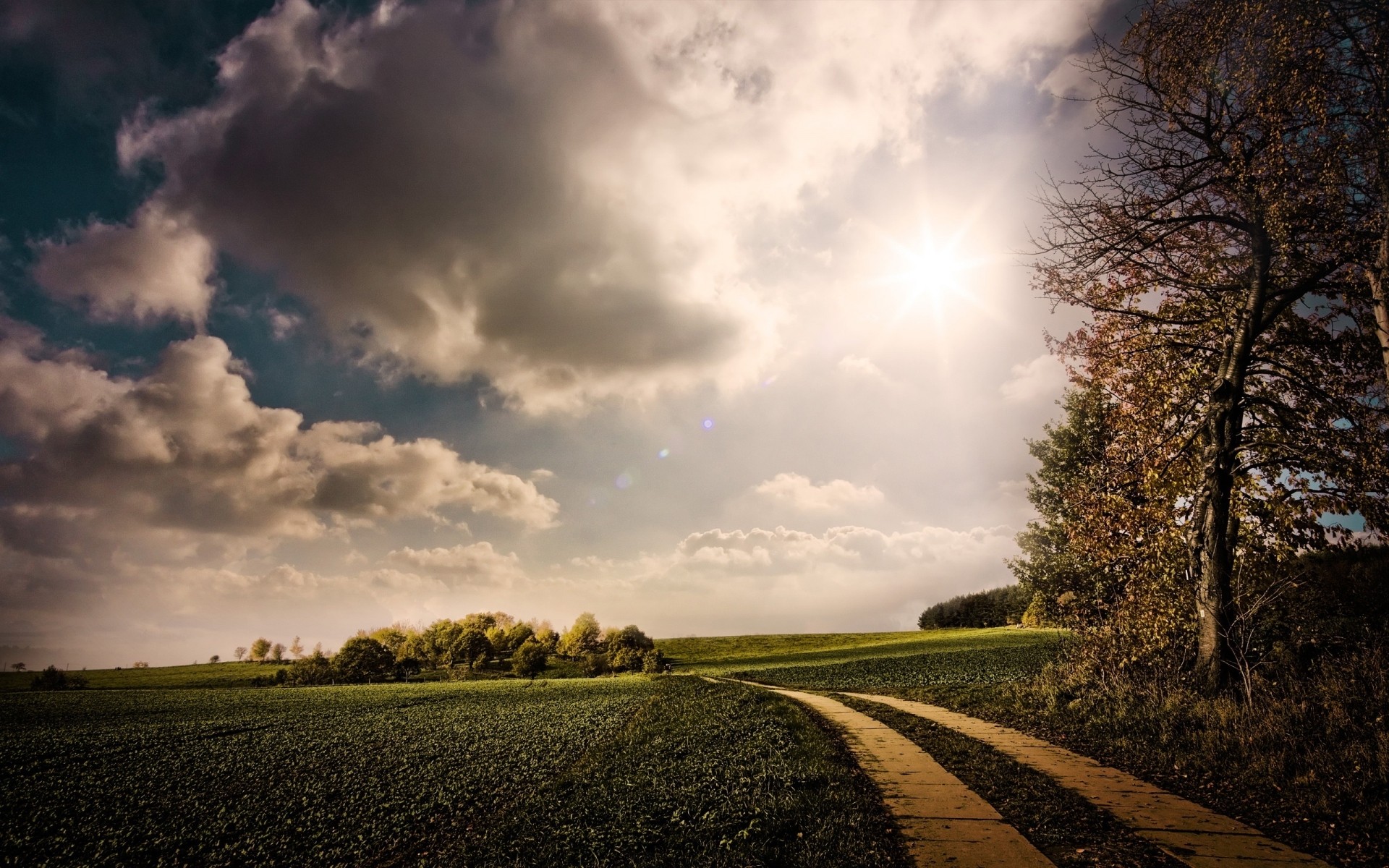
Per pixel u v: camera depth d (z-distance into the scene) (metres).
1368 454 13.96
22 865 13.66
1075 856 6.83
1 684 96.31
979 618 111.56
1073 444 28.38
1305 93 11.27
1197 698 13.43
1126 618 17.31
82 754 29.64
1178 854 6.85
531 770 17.47
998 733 14.33
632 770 14.16
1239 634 14.11
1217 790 9.20
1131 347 18.11
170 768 24.44
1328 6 9.90
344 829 13.96
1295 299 14.80
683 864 7.29
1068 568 26.14
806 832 7.80
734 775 11.45
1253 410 16.75
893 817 8.30
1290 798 8.41
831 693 30.84
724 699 26.61
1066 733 13.86
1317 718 10.70
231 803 17.62
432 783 17.39
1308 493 15.66
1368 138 10.49
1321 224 12.82
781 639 123.19
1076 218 14.98
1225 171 14.21
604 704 34.75
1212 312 17.39
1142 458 17.53
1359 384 15.75
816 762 11.28
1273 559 16.73
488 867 9.12
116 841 14.78
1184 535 16.72
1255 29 12.03
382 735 29.38
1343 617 16.28
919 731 15.12
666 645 119.88
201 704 57.44
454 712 37.84
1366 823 7.27
